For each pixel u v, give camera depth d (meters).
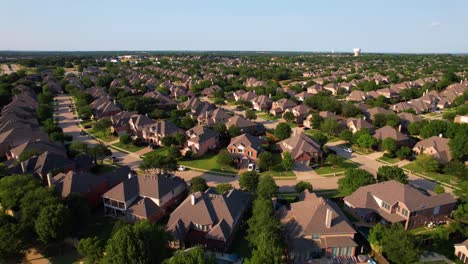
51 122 124.94
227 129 119.25
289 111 142.25
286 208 65.44
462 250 53.56
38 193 59.94
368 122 129.62
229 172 90.69
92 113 147.25
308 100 160.25
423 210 62.97
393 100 172.75
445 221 65.25
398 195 64.50
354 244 55.50
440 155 93.50
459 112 136.75
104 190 74.00
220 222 59.22
